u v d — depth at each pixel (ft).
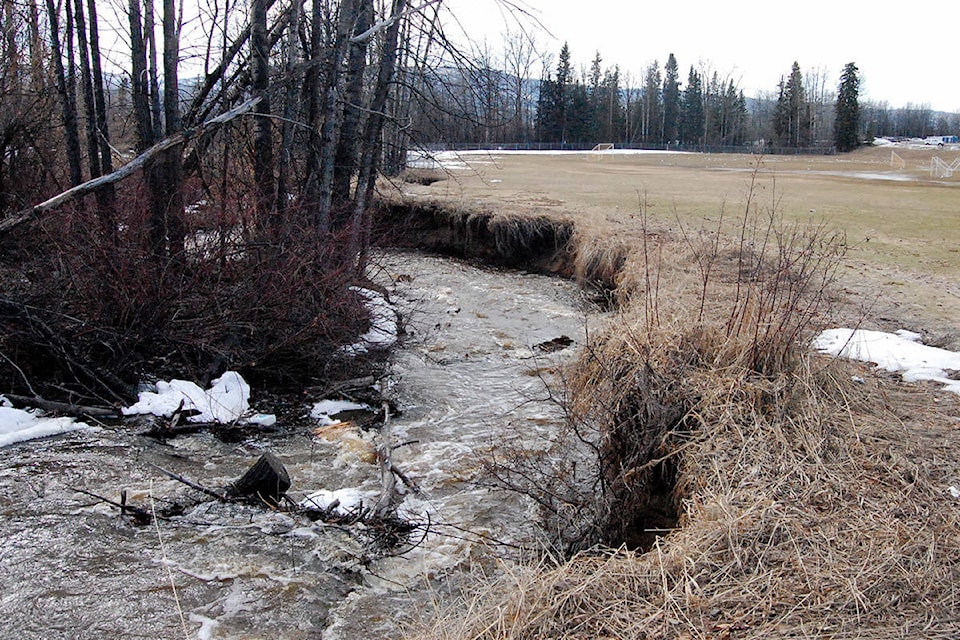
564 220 51.96
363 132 36.50
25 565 16.34
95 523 18.07
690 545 13.23
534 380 29.48
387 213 52.49
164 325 25.14
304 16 36.04
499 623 11.59
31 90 41.09
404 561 17.12
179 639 14.37
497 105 31.37
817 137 260.01
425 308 40.22
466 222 54.24
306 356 27.91
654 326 21.40
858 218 54.85
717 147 237.45
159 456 21.86
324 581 16.31
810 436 16.52
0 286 24.58
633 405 19.38
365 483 21.01
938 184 93.25
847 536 13.26
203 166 34.47
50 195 37.32
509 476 19.36
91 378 24.72
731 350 19.54
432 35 28.53
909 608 11.35
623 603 11.76
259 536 17.88
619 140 253.24
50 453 21.47
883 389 20.18
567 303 42.04
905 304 30.73
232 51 34.96
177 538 17.66
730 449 16.44
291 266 27.30
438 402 27.22
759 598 11.69
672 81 265.95
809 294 29.48
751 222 47.85
